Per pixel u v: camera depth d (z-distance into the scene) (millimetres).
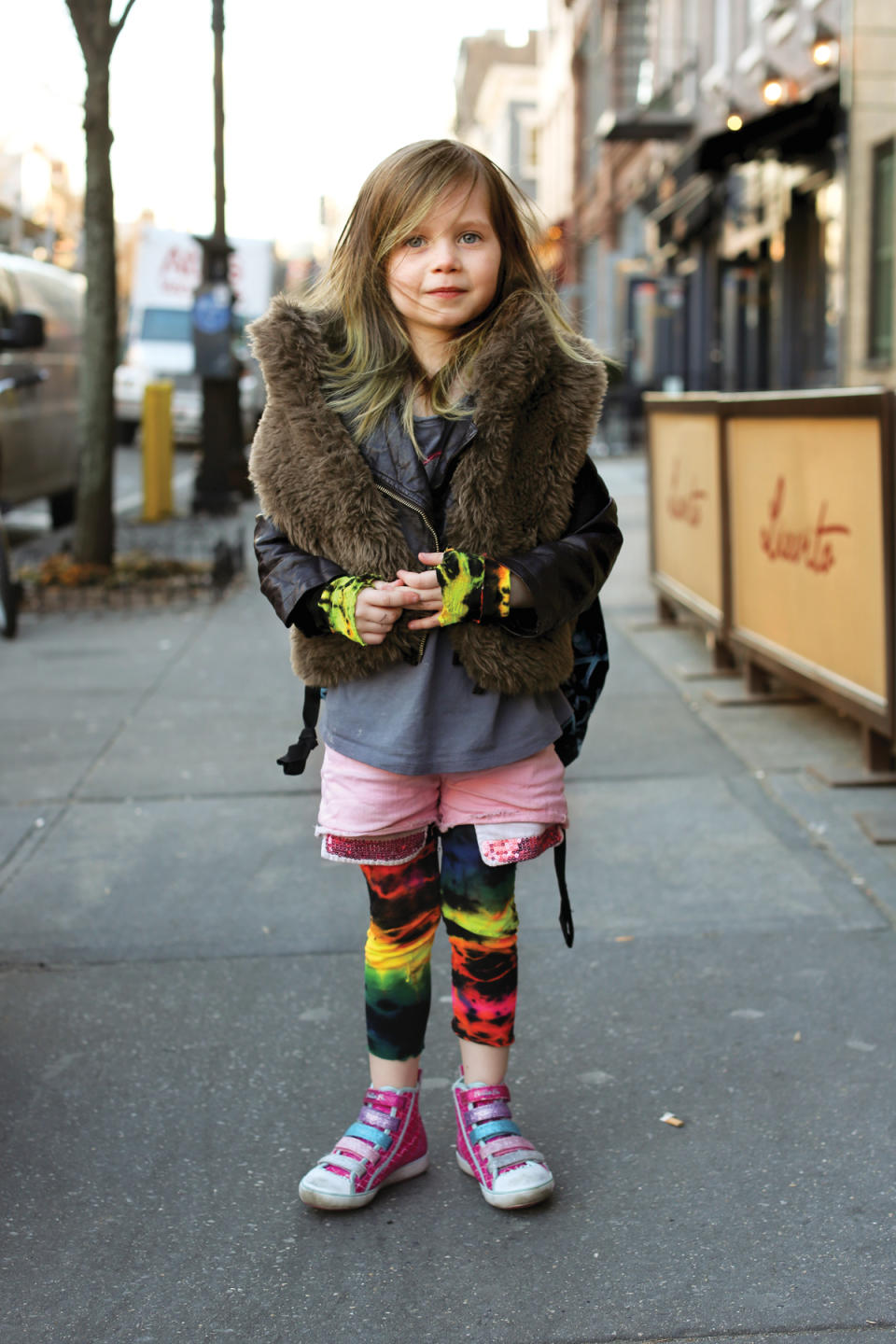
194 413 22484
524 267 2320
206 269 14297
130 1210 2445
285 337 2219
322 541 2234
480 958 2441
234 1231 2379
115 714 5934
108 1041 3068
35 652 7277
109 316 9344
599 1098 2801
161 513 14195
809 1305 2146
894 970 3348
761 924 3631
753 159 15164
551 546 2227
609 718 5715
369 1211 2436
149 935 3629
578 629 2477
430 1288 2213
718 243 20984
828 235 15523
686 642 7168
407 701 2279
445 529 2234
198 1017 3176
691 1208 2418
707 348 21703
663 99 23797
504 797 2352
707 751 5199
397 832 2354
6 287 10500
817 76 15000
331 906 3811
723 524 5965
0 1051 3027
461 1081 2545
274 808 4656
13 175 23719
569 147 42031
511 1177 2404
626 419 23609
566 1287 2209
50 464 11734
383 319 2268
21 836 4395
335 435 2201
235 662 7012
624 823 4430
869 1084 2826
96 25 8867
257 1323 2137
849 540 4668
